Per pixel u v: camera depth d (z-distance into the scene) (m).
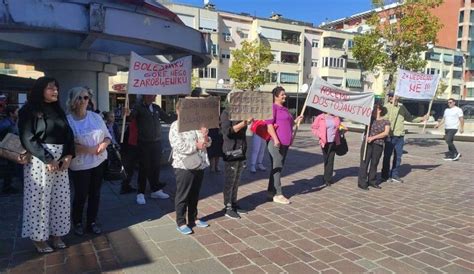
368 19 16.92
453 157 12.34
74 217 4.80
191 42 9.60
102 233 4.91
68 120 4.45
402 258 4.25
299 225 5.31
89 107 5.37
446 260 4.21
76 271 3.84
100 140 4.65
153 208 6.00
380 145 7.62
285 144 6.41
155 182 6.54
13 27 6.54
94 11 7.13
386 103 8.73
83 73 11.95
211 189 7.41
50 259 4.12
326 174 8.05
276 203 6.47
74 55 11.36
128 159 6.78
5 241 4.58
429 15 15.20
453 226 5.38
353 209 6.17
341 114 7.49
